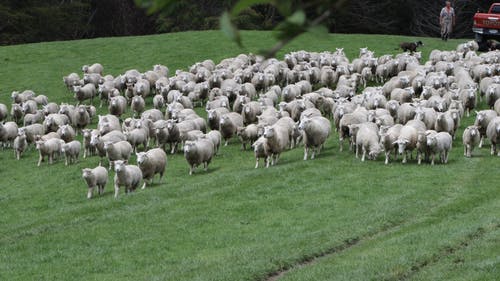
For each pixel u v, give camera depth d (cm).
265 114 2883
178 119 2894
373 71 3931
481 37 4841
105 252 1563
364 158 2427
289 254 1454
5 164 2797
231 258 1450
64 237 1703
